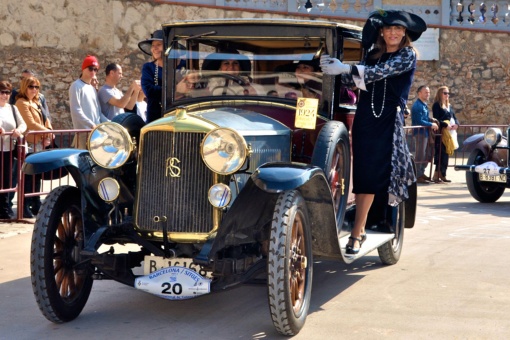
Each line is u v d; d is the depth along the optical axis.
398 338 4.70
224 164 4.63
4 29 15.36
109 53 16.25
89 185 4.98
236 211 4.66
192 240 4.82
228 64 5.78
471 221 9.49
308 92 5.69
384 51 5.83
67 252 5.08
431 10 18.58
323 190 4.90
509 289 5.99
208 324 5.02
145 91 6.82
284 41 5.70
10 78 15.45
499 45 18.80
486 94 18.92
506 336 4.76
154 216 4.86
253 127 5.12
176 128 4.80
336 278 6.41
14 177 8.99
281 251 4.48
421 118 13.55
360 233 5.84
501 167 10.96
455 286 6.09
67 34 15.88
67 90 15.95
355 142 5.79
